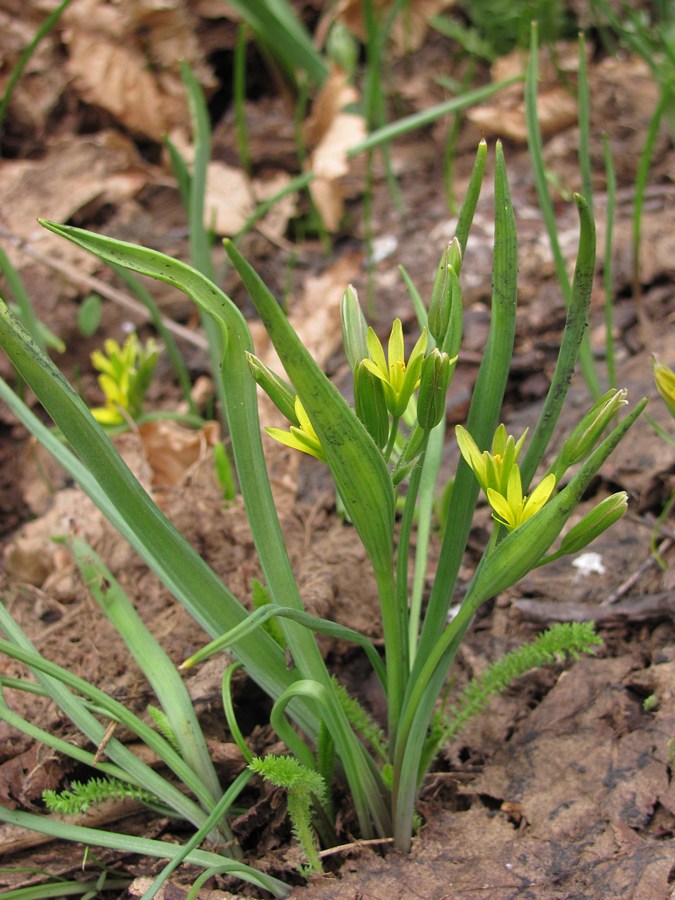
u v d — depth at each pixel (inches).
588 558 12.2
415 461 7.6
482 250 17.5
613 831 9.0
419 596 10.2
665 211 17.2
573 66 20.7
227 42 22.0
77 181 19.3
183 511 13.1
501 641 11.5
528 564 7.2
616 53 20.6
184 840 9.8
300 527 13.4
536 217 17.9
